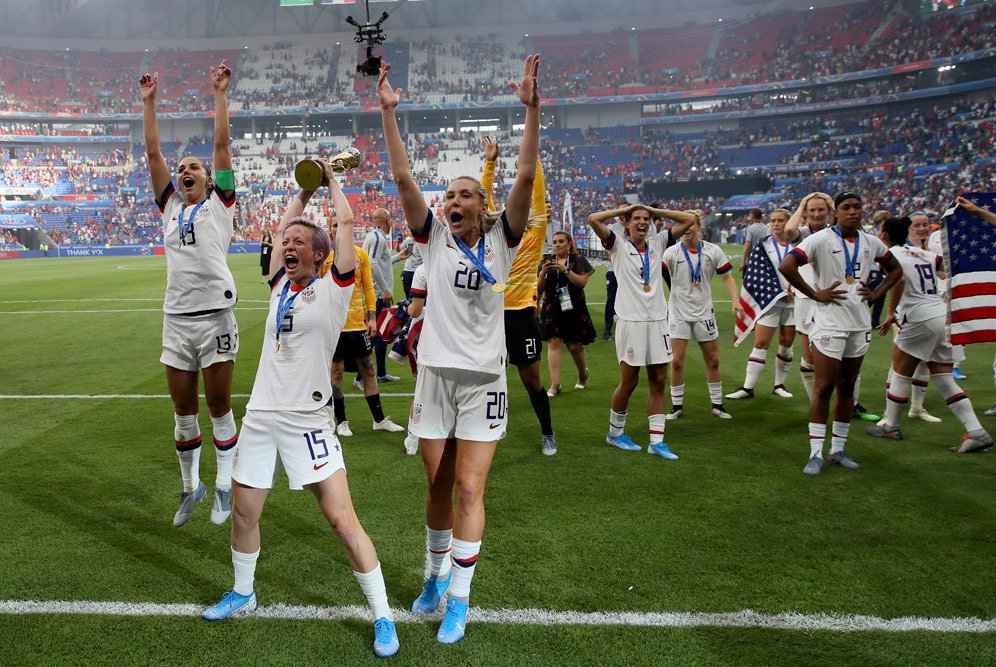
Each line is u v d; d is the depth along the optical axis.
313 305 3.01
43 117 54.47
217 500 4.16
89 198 50.47
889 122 48.28
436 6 60.72
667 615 3.13
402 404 7.18
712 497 4.51
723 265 6.72
